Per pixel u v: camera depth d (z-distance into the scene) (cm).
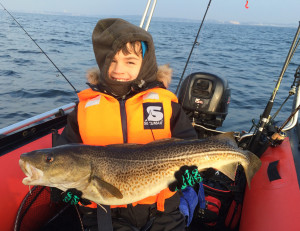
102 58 186
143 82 195
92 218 192
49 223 239
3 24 3972
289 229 189
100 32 189
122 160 161
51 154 158
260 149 308
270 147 308
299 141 315
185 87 342
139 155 164
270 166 273
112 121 191
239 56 2064
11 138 271
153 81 204
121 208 189
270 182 248
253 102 834
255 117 706
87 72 215
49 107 770
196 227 272
